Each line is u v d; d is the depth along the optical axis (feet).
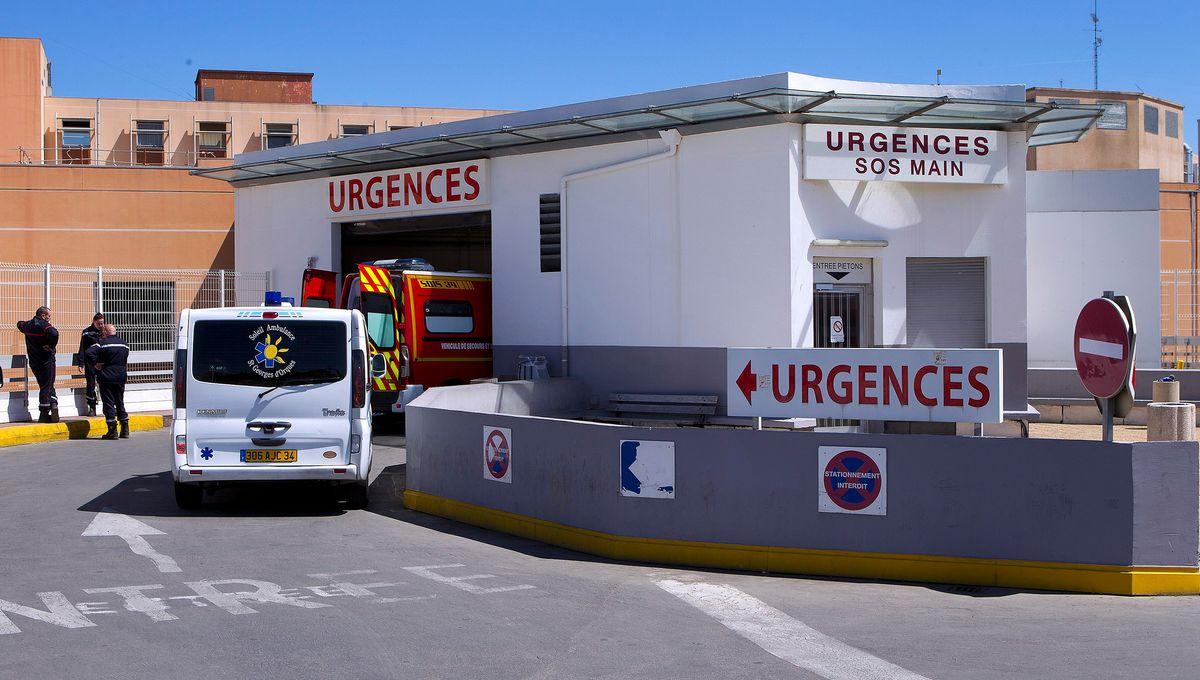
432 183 64.80
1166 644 21.34
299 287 72.13
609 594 25.44
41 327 57.72
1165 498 26.00
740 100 49.34
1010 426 55.83
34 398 61.05
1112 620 23.45
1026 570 26.63
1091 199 70.38
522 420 33.12
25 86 151.74
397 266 60.70
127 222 100.42
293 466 35.86
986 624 23.04
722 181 53.93
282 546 30.48
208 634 20.89
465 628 21.80
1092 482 26.21
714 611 23.95
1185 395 60.08
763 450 28.66
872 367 30.81
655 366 56.59
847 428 50.29
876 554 27.76
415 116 166.50
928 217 54.19
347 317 37.04
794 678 18.81
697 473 29.22
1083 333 27.99
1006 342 54.49
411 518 36.09
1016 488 26.78
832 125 52.06
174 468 35.42
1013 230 54.65
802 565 28.25
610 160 58.13
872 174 52.54
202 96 174.29
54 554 28.55
